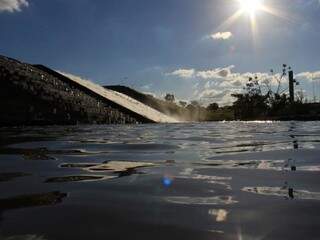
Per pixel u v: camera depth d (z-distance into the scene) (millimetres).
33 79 24609
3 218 2559
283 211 2674
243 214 2617
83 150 6699
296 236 2176
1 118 18016
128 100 34812
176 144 7773
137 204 2906
